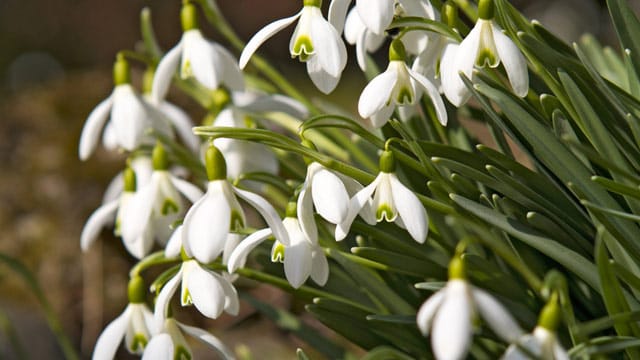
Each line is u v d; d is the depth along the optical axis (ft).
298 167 2.42
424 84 2.07
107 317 3.46
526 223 2.14
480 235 2.10
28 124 3.79
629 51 2.15
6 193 3.61
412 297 2.24
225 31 2.42
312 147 2.08
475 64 2.06
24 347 3.40
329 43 2.09
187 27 2.32
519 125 2.07
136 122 2.38
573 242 2.11
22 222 3.57
